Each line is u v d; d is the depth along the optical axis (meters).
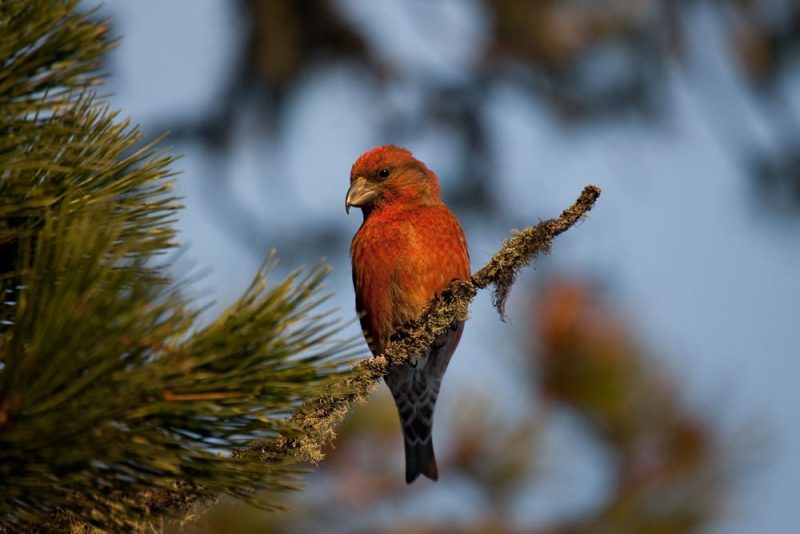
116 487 3.62
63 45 4.17
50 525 3.73
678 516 9.19
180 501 3.96
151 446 3.52
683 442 9.48
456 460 9.51
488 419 9.66
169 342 3.52
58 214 4.15
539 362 9.97
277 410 3.71
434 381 9.50
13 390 3.31
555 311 10.08
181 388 3.54
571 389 9.80
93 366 3.36
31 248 4.13
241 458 3.78
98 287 3.43
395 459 9.47
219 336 3.56
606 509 9.34
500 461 9.47
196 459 3.64
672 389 9.77
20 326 3.36
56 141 4.26
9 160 4.01
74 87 4.25
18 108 4.07
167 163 4.47
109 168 4.40
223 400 3.60
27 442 3.31
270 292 3.65
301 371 3.66
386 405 9.56
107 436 3.42
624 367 9.79
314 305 3.68
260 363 3.63
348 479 9.28
